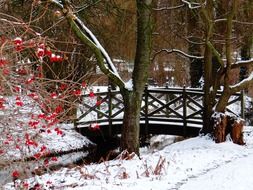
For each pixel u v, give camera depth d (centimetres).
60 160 1302
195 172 872
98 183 801
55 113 620
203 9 1181
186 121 1453
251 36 1508
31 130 683
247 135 1326
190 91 1453
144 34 1110
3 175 777
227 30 1227
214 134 1212
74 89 729
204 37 1348
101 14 1349
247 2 1400
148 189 748
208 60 1295
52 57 611
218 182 784
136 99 1124
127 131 1126
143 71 1123
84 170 919
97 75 1391
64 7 917
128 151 1121
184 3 1333
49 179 838
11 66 554
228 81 1255
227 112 1334
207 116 1295
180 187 761
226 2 1412
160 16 1614
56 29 1146
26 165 685
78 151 1390
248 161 945
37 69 650
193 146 1184
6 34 603
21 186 711
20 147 691
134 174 869
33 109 630
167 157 1017
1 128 628
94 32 1405
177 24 1631
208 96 1294
